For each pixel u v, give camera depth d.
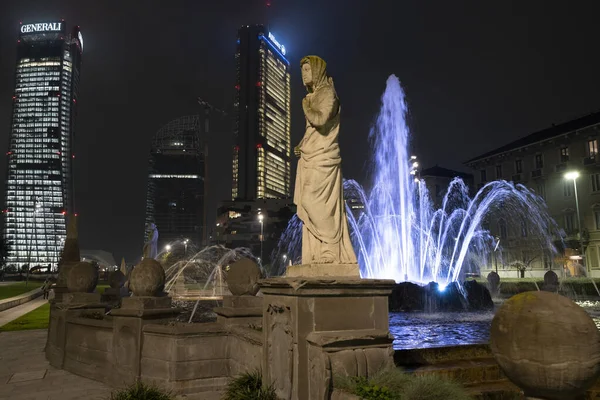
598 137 48.25
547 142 53.00
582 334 3.18
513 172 57.78
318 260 5.80
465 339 9.15
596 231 47.72
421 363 6.45
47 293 37.91
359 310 5.46
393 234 41.09
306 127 6.44
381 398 4.48
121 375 8.84
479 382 6.05
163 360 8.20
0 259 110.94
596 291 28.83
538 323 3.26
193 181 194.75
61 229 197.00
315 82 6.26
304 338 5.19
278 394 5.73
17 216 195.38
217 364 8.38
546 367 3.19
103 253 149.00
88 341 9.98
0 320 21.84
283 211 124.19
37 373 10.27
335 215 5.97
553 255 51.41
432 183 67.25
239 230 125.56
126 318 8.91
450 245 61.28
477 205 61.75
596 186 48.22
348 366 5.00
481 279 46.91
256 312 8.77
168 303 9.07
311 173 6.03
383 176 46.00
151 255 27.95
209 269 61.78
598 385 5.33
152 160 195.25
